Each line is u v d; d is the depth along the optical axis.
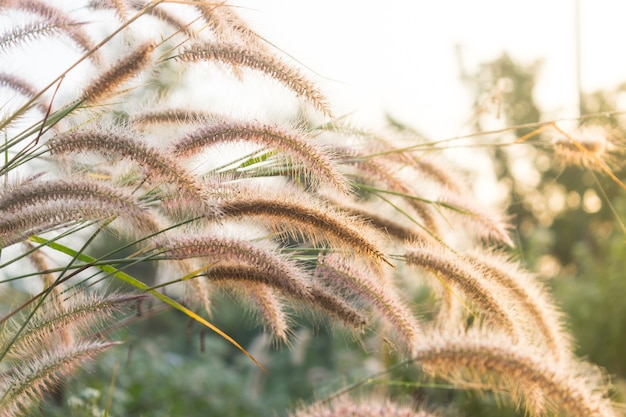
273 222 0.96
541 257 3.05
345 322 0.97
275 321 1.00
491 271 1.07
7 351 0.88
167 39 0.98
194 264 1.08
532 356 0.85
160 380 2.30
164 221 1.02
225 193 0.93
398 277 1.16
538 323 1.05
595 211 5.57
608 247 3.08
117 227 1.01
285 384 3.19
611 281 2.75
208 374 2.67
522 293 1.06
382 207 1.13
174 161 0.88
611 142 1.22
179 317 3.69
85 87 0.96
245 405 2.70
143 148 0.88
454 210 1.13
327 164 0.94
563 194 6.07
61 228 0.92
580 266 3.35
